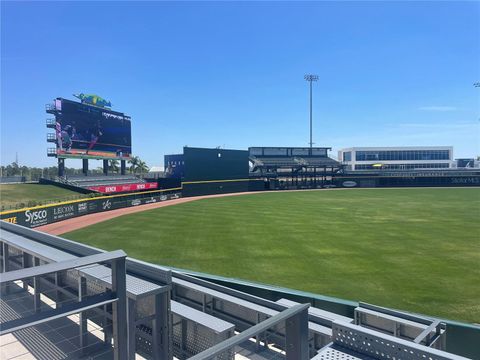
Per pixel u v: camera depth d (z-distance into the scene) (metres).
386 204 37.22
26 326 3.38
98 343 6.30
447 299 10.79
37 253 6.71
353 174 77.38
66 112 38.09
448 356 2.50
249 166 67.56
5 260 8.85
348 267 14.16
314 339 6.17
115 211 33.44
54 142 38.38
